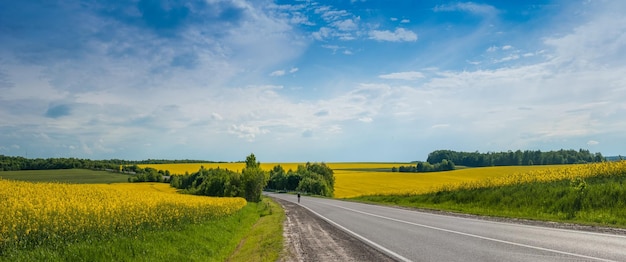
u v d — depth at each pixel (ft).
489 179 120.06
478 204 93.50
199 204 81.82
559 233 42.96
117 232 46.19
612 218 56.44
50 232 39.83
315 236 51.67
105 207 54.90
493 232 46.19
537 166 399.85
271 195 304.91
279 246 45.37
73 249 36.81
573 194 71.87
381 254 35.42
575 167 108.37
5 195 59.62
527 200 80.89
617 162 96.32
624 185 68.74
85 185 91.76
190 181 365.81
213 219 71.15
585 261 28.04
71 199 60.29
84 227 43.55
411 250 36.65
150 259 39.45
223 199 122.21
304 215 90.84
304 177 376.48
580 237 39.47
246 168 247.91
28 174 330.95
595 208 65.00
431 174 384.47
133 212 54.54
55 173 348.18
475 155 506.89
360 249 38.88
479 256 31.86
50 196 63.05
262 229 70.08
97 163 428.97
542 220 59.00
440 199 112.88
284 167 557.74
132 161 594.65
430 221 63.62
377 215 80.64
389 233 50.29
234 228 73.15
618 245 34.12
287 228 64.64
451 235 45.21
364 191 299.79
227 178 245.65
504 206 84.48
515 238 40.50
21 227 38.60
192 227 57.98
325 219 76.59
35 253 34.91
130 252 39.83
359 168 563.89
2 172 327.67
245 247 53.57
